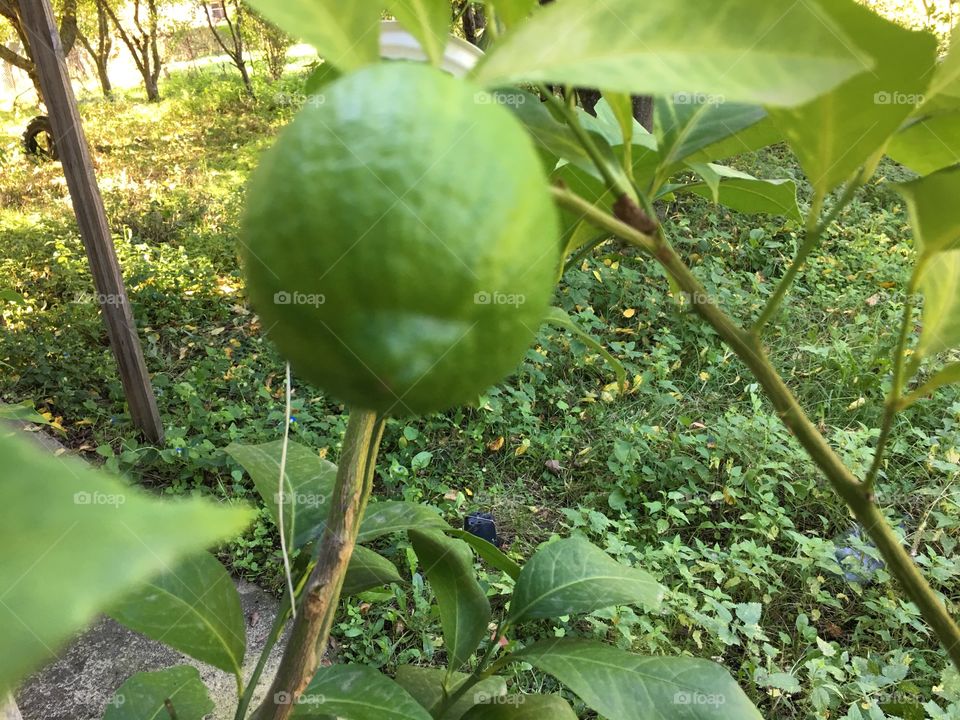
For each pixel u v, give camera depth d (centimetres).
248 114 310
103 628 79
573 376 126
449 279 13
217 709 70
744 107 22
